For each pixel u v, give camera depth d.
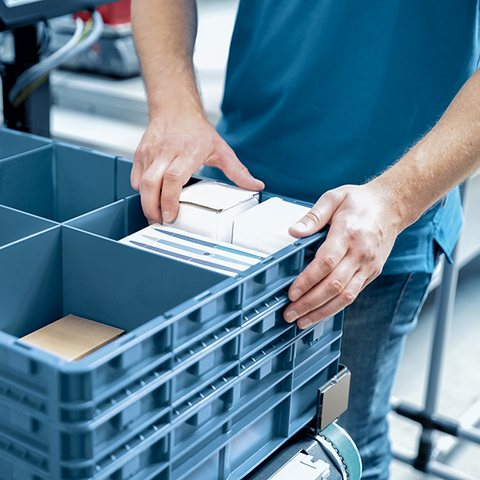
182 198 0.81
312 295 0.68
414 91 1.00
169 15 1.09
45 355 0.47
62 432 0.47
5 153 1.05
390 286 1.10
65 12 1.21
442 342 1.56
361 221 0.73
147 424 0.52
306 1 1.00
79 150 0.96
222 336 0.58
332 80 1.02
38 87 1.40
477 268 2.86
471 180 1.89
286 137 1.08
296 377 0.72
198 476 0.61
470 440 1.58
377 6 0.97
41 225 0.77
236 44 1.12
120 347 0.48
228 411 0.62
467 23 0.96
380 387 1.19
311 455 0.74
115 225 0.85
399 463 1.78
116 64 3.10
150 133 0.93
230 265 0.70
